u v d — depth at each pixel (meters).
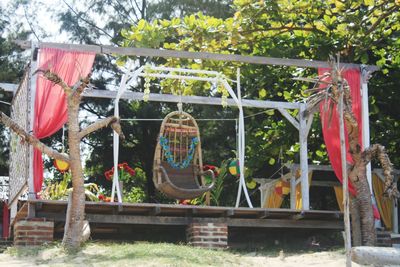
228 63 17.02
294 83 18.69
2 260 9.52
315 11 16.91
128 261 8.76
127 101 23.45
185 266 8.66
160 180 13.90
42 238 11.44
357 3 16.73
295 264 9.93
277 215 13.18
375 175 16.64
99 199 14.02
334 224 13.68
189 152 14.55
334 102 11.91
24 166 12.74
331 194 21.94
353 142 12.46
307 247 13.30
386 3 16.39
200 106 23.39
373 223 12.43
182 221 12.72
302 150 15.02
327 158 18.61
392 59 18.38
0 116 10.48
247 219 13.04
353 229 12.52
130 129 23.58
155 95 14.70
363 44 16.73
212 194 16.03
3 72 21.86
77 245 10.34
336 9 16.75
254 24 16.66
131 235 13.43
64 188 13.65
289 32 17.80
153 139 23.97
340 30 16.69
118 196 12.66
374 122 17.73
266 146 18.97
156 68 13.81
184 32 16.27
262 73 17.83
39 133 12.32
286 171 20.70
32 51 12.70
